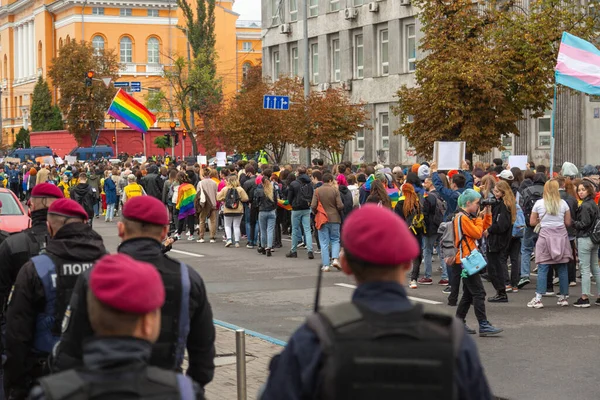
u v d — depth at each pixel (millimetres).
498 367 11594
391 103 54219
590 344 12938
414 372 3670
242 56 140125
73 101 100188
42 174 43969
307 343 3770
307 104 41438
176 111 103000
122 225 5754
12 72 149000
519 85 32531
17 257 7762
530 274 20594
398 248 3875
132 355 3750
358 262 3912
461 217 13555
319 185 25609
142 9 123875
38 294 6520
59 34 128125
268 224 25078
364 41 56156
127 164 39844
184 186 29719
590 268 16266
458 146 24031
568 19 32500
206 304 5805
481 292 13547
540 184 18516
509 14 33812
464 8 32938
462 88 32156
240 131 43750
